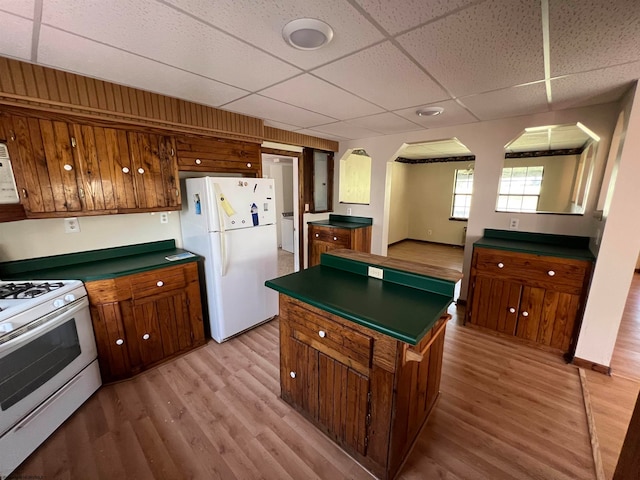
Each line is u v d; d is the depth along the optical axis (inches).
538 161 220.8
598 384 83.4
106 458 61.0
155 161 91.1
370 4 43.8
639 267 187.0
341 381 59.9
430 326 49.1
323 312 60.8
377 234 167.6
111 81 77.2
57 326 66.9
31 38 53.9
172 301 93.4
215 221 96.3
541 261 98.1
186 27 50.5
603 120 96.2
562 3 43.2
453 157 258.8
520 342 105.9
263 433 67.3
